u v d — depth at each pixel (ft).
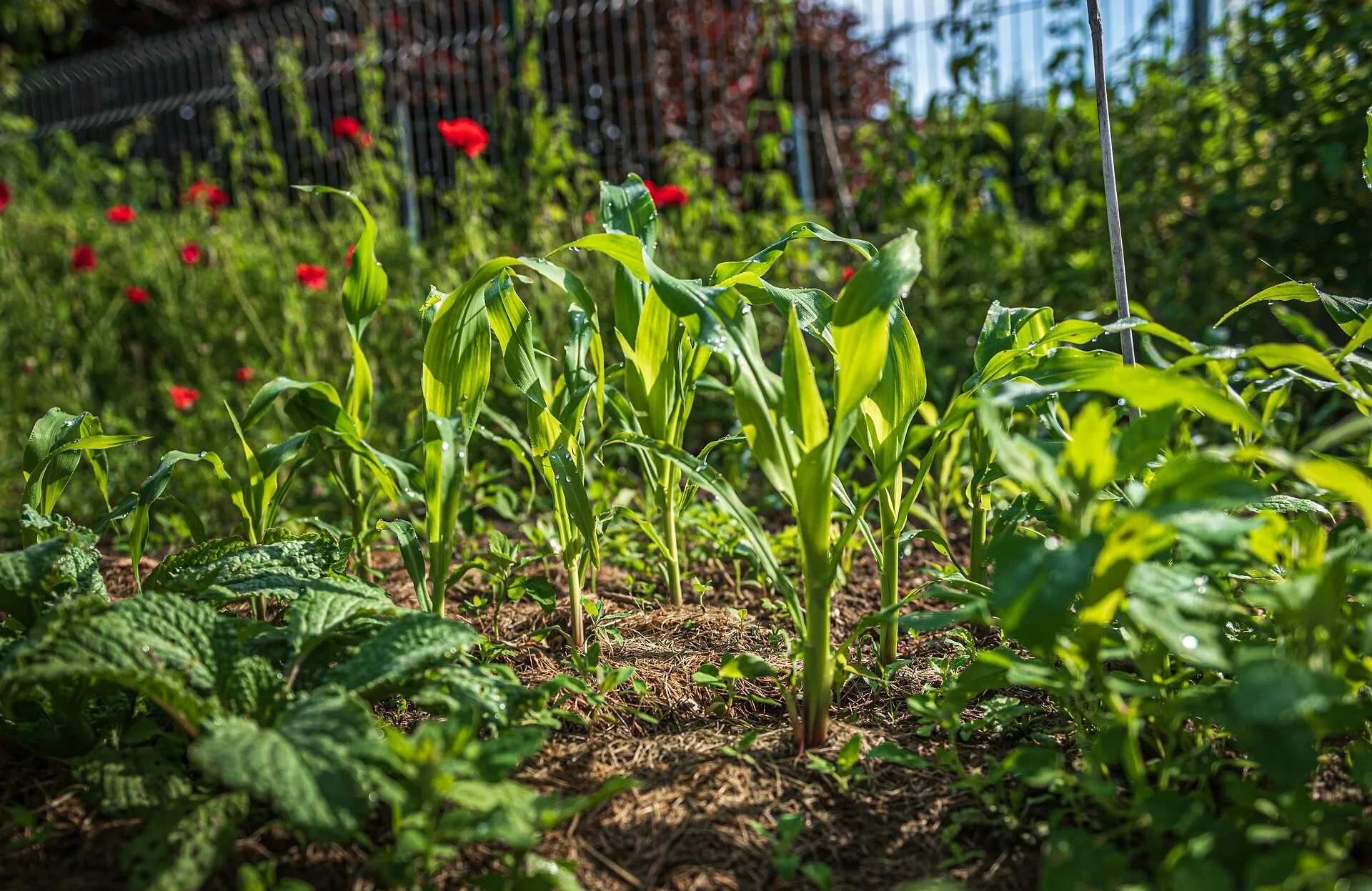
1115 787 4.15
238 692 4.35
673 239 14.92
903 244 4.65
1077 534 4.04
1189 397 3.84
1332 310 5.59
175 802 4.24
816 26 28.22
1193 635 3.73
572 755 5.15
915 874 4.25
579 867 4.28
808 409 4.80
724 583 8.18
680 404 6.94
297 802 3.63
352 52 23.49
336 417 6.27
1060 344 6.39
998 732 5.16
